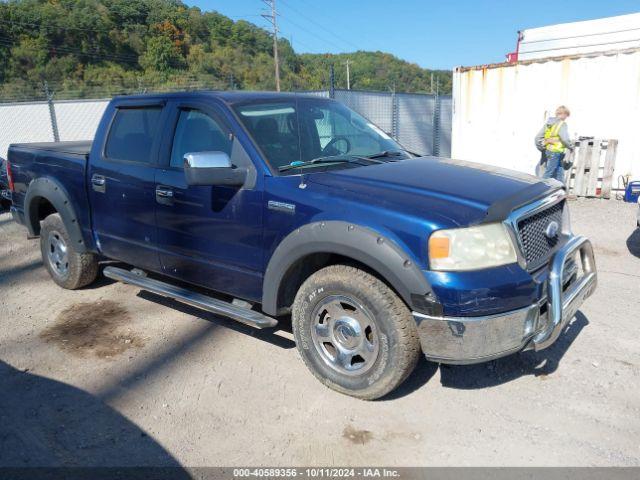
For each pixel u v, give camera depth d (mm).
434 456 2889
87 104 20875
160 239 4246
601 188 9805
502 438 3020
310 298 3420
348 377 3361
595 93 9820
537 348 3191
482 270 2932
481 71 11047
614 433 3035
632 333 4207
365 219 3107
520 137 10789
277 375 3711
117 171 4469
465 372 3713
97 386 3629
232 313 3748
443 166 3840
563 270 3309
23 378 3750
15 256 6770
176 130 4145
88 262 5180
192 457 2920
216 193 3758
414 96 16359
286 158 3719
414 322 3064
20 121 20688
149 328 4484
